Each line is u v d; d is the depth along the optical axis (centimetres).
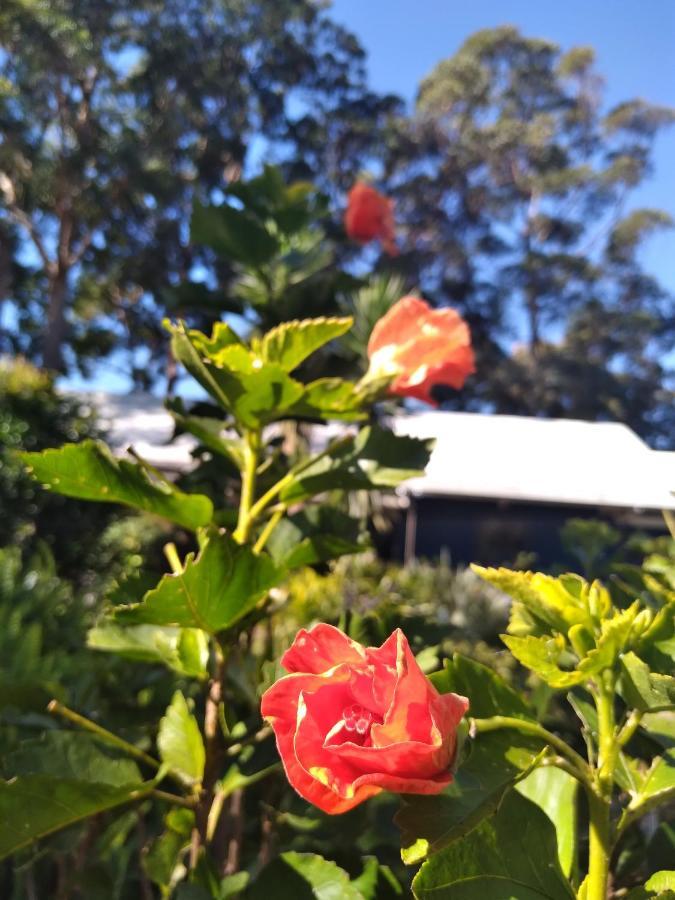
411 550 307
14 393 245
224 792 36
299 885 31
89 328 756
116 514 257
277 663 35
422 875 23
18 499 234
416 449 39
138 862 51
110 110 672
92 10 613
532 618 28
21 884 53
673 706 24
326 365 60
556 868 25
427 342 39
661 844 30
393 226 95
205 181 694
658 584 34
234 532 40
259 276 64
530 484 273
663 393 761
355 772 21
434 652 41
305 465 38
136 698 52
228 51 738
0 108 602
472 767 24
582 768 25
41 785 30
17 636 73
